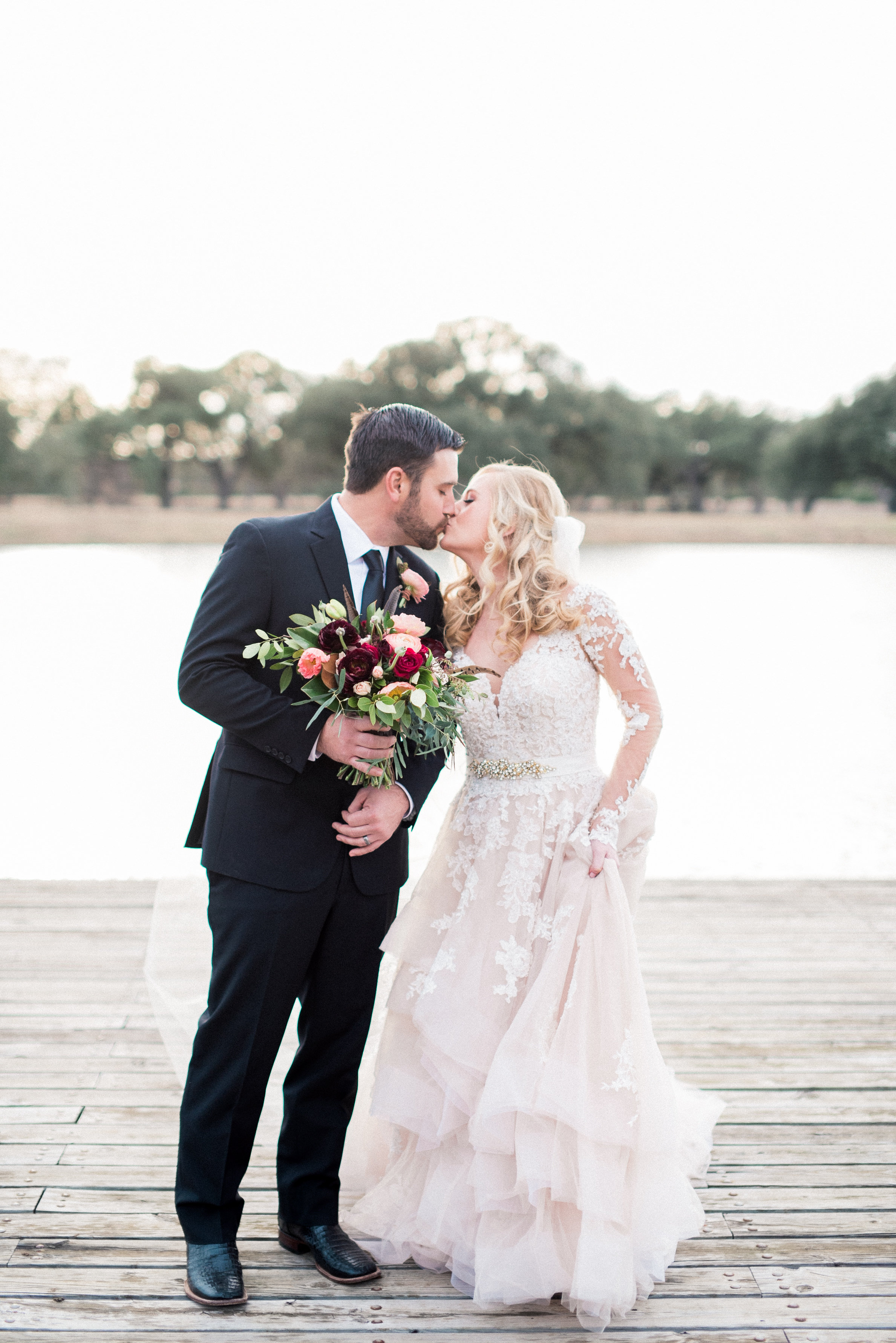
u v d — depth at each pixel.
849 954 3.75
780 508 57.44
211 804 1.95
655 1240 1.98
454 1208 1.97
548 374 56.38
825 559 34.41
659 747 8.67
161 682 10.81
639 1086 1.96
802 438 55.34
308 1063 2.06
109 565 25.38
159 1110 2.62
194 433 53.69
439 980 2.04
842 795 7.04
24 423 52.06
